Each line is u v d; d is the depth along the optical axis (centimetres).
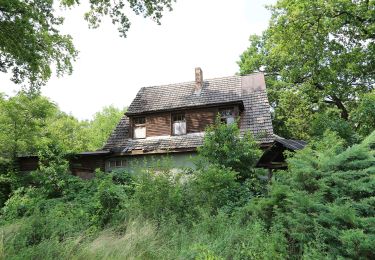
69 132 3850
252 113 1894
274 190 659
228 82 2092
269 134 1727
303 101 2323
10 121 1606
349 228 541
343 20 1688
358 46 1791
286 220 598
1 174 1486
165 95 2141
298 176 636
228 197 933
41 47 1402
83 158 1895
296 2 1706
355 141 1231
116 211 909
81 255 637
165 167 1066
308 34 1744
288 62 2400
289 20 1753
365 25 1697
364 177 574
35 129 1688
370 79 2045
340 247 518
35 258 633
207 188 942
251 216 691
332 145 666
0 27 1160
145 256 645
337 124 1353
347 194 588
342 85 2114
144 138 1995
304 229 564
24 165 1758
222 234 655
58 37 1469
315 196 583
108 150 1900
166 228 771
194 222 771
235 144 1204
